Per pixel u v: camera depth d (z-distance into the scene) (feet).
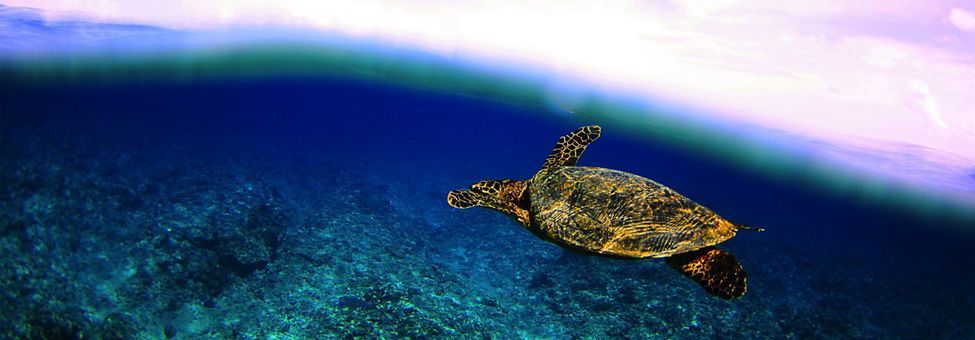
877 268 77.15
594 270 52.11
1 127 92.38
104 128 119.03
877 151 100.78
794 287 59.82
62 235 46.83
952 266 96.07
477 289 48.73
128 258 44.86
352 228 58.85
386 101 247.70
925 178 100.68
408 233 62.23
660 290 48.49
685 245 10.73
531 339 41.52
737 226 11.60
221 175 77.92
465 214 73.77
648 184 12.78
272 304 42.09
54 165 67.10
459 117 273.54
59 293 38.50
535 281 51.57
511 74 127.24
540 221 12.53
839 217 185.37
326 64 153.69
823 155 109.19
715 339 42.22
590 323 43.80
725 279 10.65
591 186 12.80
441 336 37.47
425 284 45.98
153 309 39.93
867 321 53.42
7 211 48.08
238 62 142.10
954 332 54.65
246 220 53.21
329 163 109.40
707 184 233.76
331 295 42.68
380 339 36.52
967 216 118.21
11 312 33.30
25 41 91.61
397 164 125.90
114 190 60.13
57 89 145.48
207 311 41.06
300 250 51.16
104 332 35.88
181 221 52.01
